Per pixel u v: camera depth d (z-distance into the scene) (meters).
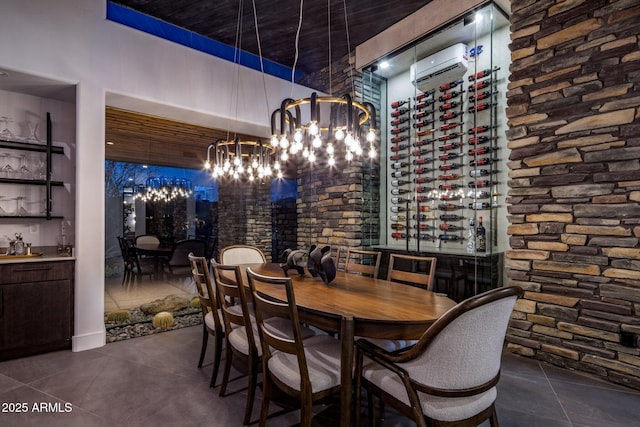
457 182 3.63
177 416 1.94
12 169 3.25
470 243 3.49
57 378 2.39
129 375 2.45
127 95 3.20
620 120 2.33
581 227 2.50
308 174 5.01
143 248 6.41
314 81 5.02
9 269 2.66
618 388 2.24
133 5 3.46
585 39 2.50
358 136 2.60
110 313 3.74
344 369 1.53
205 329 2.59
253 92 4.18
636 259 2.25
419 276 2.39
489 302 1.22
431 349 1.27
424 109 3.96
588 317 2.45
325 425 1.86
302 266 2.70
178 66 3.55
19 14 2.69
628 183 2.29
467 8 3.13
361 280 2.53
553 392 2.19
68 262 2.91
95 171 3.01
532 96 2.77
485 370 1.33
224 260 3.54
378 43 3.98
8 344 2.65
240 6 3.48
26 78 2.81
